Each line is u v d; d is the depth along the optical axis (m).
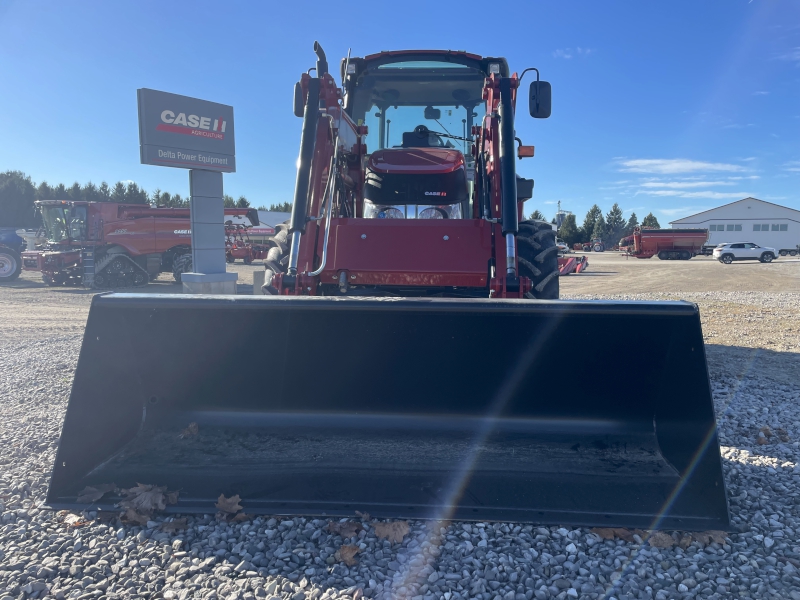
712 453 2.65
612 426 3.14
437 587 2.29
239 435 3.24
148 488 2.86
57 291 16.86
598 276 24.77
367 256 4.16
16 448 3.73
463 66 5.76
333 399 3.29
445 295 4.37
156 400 3.35
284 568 2.40
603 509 2.68
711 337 8.20
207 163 11.09
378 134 5.91
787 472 3.34
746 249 36.50
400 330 3.08
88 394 2.97
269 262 4.68
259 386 3.29
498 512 2.68
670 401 2.97
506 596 2.24
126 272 18.22
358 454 3.07
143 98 10.02
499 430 3.17
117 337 3.11
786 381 5.63
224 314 3.03
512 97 4.73
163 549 2.51
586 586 2.28
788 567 2.37
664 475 2.84
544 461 2.98
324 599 2.22
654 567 2.39
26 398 5.08
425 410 3.26
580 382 3.12
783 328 8.98
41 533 2.63
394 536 2.59
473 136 5.81
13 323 10.54
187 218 19.23
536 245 4.50
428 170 4.82
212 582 2.31
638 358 3.03
